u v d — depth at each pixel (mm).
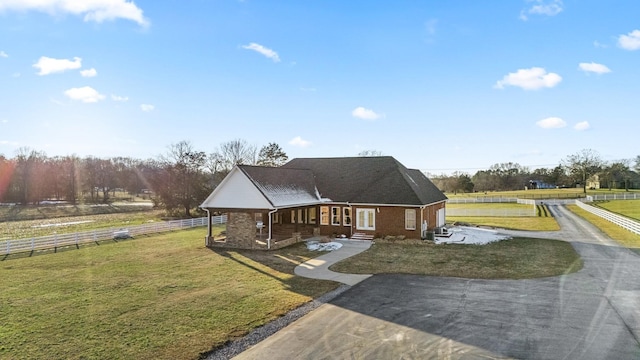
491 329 11320
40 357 9734
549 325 11578
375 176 32188
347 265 20453
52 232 38469
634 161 89312
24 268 20453
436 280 17203
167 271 19422
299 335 11062
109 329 11586
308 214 32469
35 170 74062
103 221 49938
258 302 14156
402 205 28469
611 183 91500
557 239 28578
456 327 11523
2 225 45812
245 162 72312
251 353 9922
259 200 25859
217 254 24125
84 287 16422
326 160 36469
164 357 9742
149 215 58344
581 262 20500
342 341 10602
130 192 90188
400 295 14945
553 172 107625
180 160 57594
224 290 15805
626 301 13789
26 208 65375
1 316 12828
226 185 26844
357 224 30234
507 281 16859
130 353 9953
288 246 26656
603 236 29828
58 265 21172
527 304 13617
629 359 9336
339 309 13328
